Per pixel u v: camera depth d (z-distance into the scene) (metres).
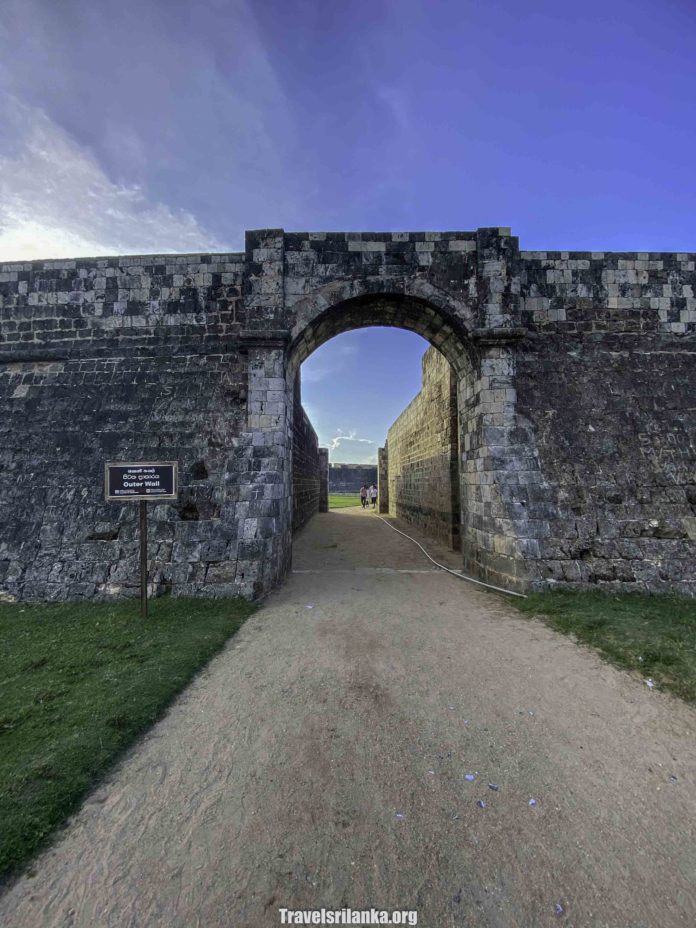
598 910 1.98
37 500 7.74
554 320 8.48
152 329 8.66
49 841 2.38
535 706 3.79
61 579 7.12
